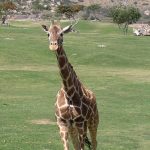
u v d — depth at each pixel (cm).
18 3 17812
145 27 9381
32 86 3528
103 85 3597
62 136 1316
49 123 2233
